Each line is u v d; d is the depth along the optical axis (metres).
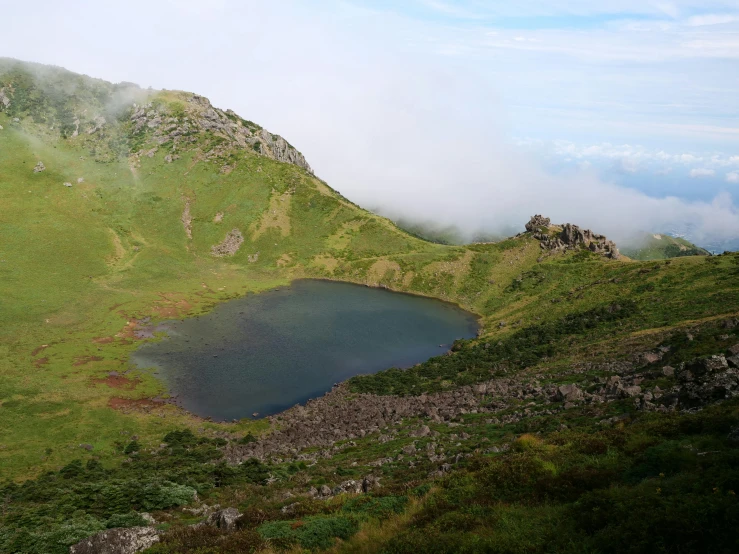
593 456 25.53
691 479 18.70
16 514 37.50
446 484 26.62
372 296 175.62
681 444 23.48
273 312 151.12
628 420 36.47
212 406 88.38
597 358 72.12
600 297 126.00
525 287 163.75
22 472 60.69
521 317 138.25
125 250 184.62
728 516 15.06
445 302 172.25
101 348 112.12
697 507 16.09
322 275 196.62
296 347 121.62
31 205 189.25
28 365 97.44
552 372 71.56
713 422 25.05
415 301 172.38
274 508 32.81
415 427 58.69
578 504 19.33
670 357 55.34
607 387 51.75
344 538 23.58
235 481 46.16
